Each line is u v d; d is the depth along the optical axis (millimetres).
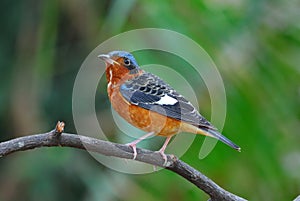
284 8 11031
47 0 16125
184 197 11664
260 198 11055
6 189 16578
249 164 10828
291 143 10930
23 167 16484
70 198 16625
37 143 7035
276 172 10945
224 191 7672
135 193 12258
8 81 17266
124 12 11602
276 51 10953
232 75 10773
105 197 13859
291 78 10922
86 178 15555
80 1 16891
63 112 17562
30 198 16516
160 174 11734
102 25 16156
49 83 17234
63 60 17656
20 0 17406
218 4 11234
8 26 17531
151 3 11281
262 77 10852
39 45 16312
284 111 10875
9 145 6988
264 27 11023
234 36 11016
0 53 17391
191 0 11133
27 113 16844
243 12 11117
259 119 10711
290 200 11203
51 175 16484
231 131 10625
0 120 17203
